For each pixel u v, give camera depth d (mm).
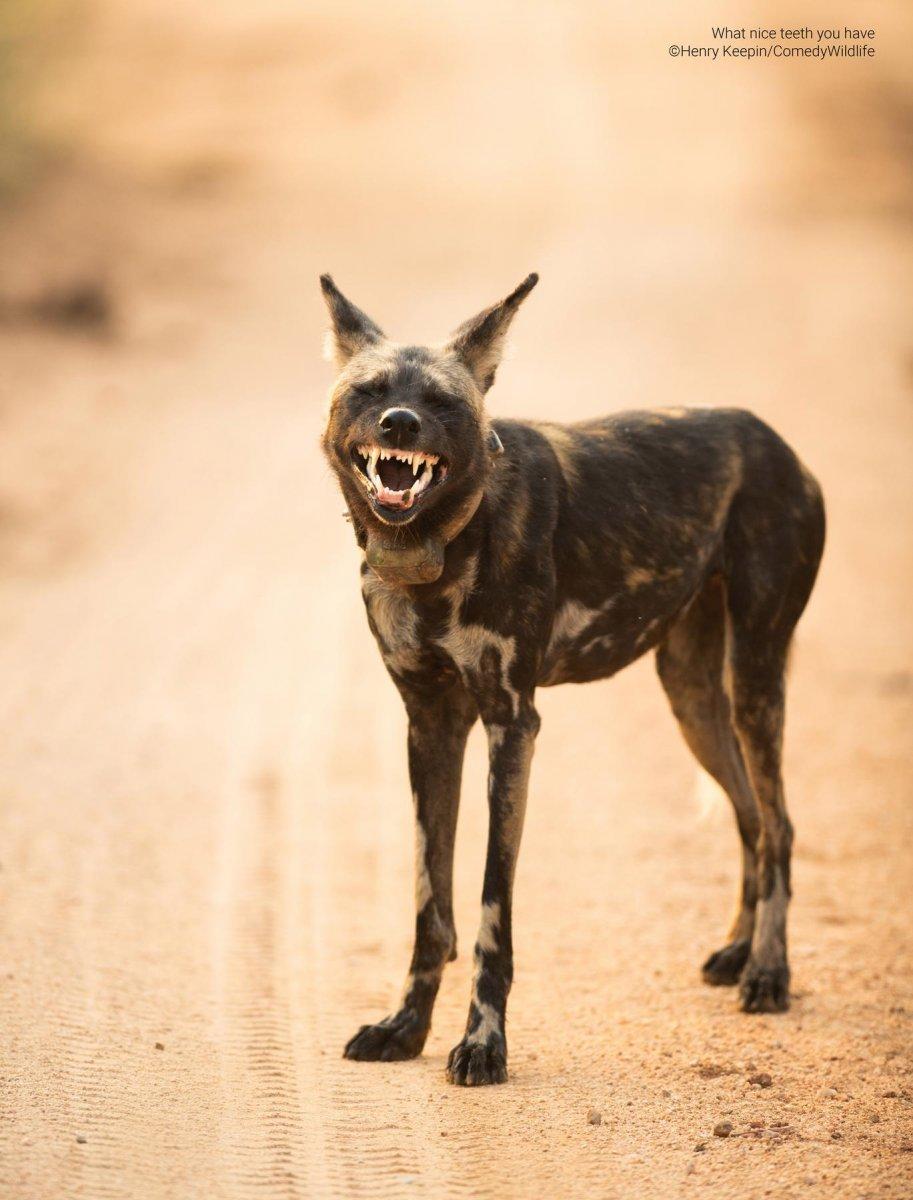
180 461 64750
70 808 30688
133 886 26406
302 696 39750
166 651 43125
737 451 22750
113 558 52656
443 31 170875
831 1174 15250
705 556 22109
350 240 107812
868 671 40531
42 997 20703
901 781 32125
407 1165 15727
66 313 87438
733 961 22516
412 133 137625
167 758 34531
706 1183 15125
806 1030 20109
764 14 179250
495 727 19281
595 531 20500
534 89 151125
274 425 70875
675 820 30781
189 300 92812
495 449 19109
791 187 124375
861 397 74000
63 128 134000
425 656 19422
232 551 53594
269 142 134500
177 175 124375
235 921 24953
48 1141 16016
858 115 147750
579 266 101375
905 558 51250
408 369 18828
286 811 31391
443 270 100250
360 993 21906
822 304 93062
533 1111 17141
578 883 27094
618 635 21234
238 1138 16375
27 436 66438
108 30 170375
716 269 100625
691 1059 18953
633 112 144500
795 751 34406
